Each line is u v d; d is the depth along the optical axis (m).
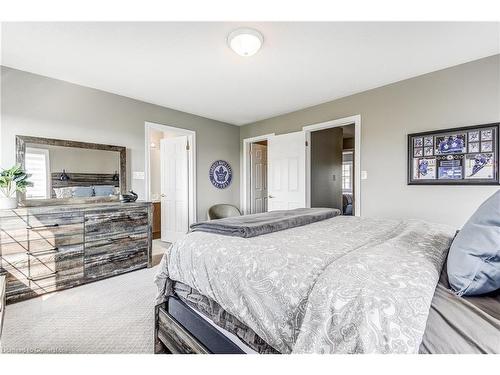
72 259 2.39
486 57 2.25
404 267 0.81
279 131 4.17
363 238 1.32
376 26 1.79
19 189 2.31
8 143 2.39
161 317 1.42
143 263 2.95
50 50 2.11
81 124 2.87
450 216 2.46
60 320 1.84
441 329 0.60
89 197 2.90
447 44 2.04
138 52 2.15
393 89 2.84
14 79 2.42
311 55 2.21
